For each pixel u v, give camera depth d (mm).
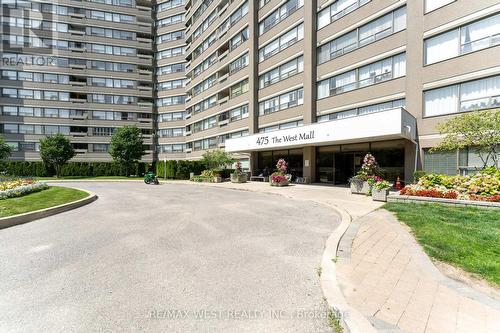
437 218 7484
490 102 13336
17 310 3406
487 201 8914
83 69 47406
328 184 20828
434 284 3832
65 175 42344
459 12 14305
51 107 45531
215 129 38094
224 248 5719
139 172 44438
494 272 4117
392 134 13969
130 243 6156
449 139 11859
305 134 19062
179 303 3514
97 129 48094
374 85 18141
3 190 13078
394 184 16812
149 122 51531
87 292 3842
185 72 49750
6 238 6688
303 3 22922
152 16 52531
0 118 43031
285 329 2949
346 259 4828
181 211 10367
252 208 10945
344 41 20094
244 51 30172
